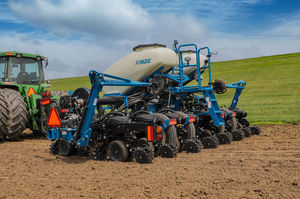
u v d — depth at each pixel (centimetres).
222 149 693
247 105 1784
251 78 3241
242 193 371
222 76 3600
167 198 362
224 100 2120
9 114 845
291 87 2467
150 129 562
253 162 537
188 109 862
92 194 382
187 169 492
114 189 399
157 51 795
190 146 656
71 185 421
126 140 587
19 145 819
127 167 515
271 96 2125
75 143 616
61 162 582
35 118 924
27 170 516
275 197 355
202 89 795
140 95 835
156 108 818
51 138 671
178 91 815
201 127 837
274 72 3544
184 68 915
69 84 4112
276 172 460
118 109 749
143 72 816
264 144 744
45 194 386
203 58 941
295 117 1249
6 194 388
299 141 766
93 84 575
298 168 482
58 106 777
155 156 631
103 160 597
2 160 604
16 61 969
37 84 1010
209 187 397
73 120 637
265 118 1277
